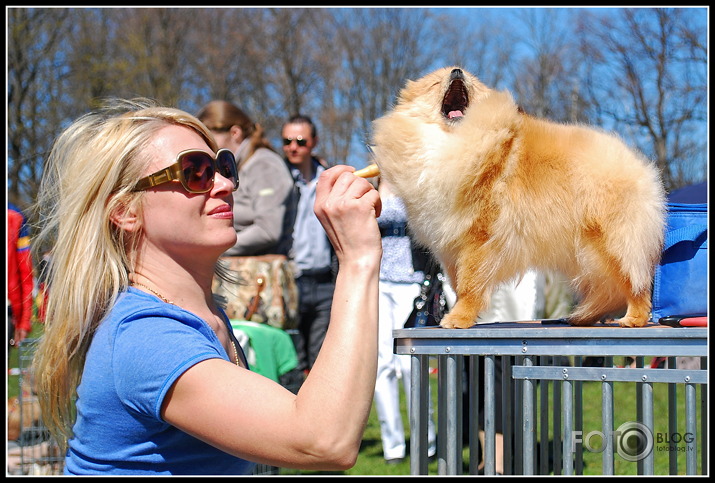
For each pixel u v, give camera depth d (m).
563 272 2.67
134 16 24.86
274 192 4.87
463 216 2.59
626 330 2.02
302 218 5.61
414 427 2.24
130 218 1.85
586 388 6.77
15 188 17.28
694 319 2.25
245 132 5.15
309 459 1.48
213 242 1.87
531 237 2.55
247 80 28.53
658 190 2.47
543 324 2.65
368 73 27.92
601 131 2.74
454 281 2.82
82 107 21.16
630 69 16.02
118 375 1.62
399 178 2.86
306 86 28.61
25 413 4.48
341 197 1.67
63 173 1.90
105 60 22.14
